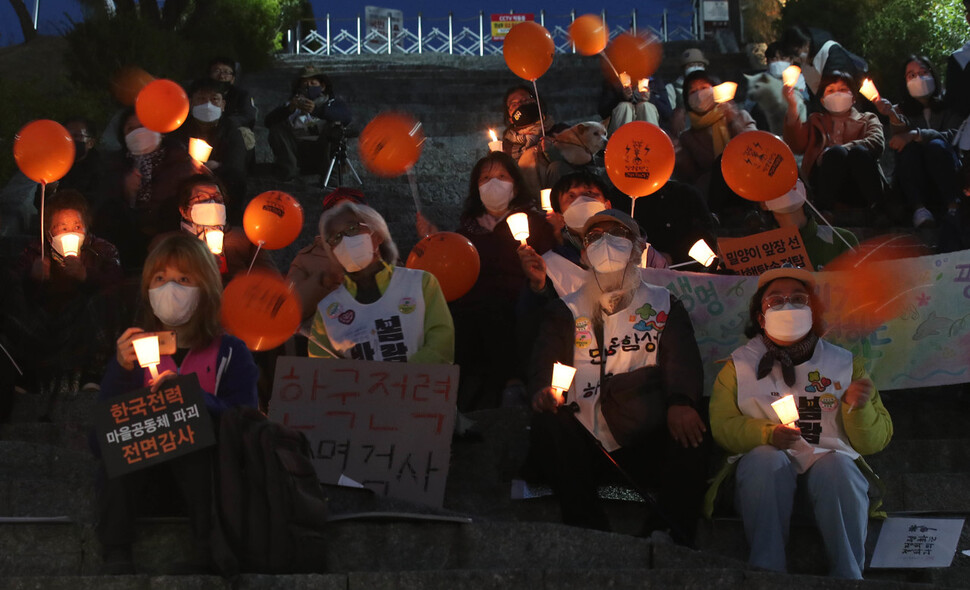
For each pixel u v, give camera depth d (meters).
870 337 6.09
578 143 7.73
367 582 4.07
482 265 6.57
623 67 9.64
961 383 6.32
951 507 5.30
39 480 4.95
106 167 8.66
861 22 13.69
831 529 4.75
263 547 4.31
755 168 6.21
